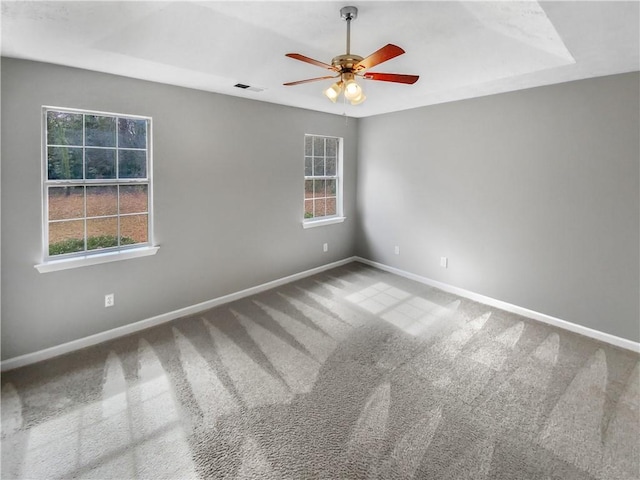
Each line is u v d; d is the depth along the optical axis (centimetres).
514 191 382
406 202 499
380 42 255
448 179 444
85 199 310
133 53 258
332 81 347
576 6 180
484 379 270
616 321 322
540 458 197
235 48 261
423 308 404
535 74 310
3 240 269
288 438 211
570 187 341
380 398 248
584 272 339
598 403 243
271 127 438
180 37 240
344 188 553
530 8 200
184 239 372
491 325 362
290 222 478
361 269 547
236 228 417
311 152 507
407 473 187
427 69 308
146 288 349
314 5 202
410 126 480
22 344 283
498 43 252
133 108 321
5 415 227
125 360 293
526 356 303
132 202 338
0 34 223
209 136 379
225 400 245
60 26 216
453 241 447
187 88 356
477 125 408
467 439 211
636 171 302
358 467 191
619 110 307
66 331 304
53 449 201
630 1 174
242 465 191
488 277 415
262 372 278
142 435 212
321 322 367
